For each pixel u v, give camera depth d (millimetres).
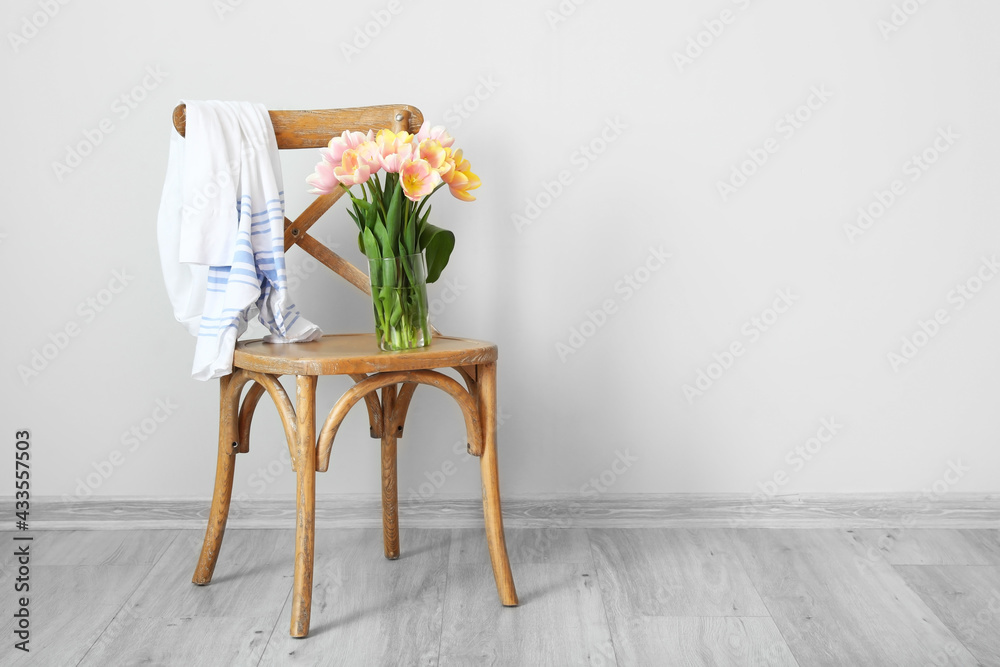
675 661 1249
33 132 1713
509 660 1255
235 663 1251
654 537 1755
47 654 1276
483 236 1749
